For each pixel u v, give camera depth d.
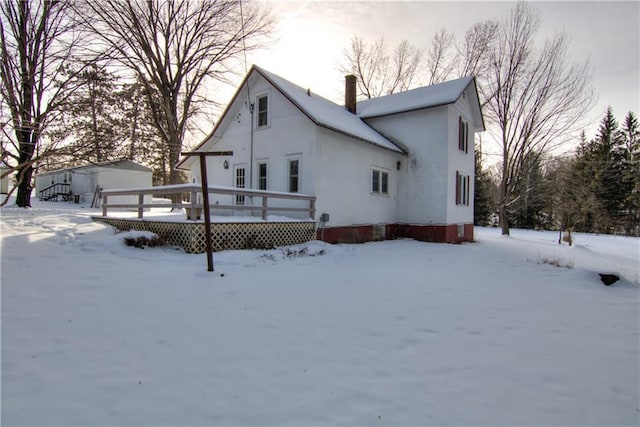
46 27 13.07
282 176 11.45
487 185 35.06
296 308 4.35
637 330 4.00
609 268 9.51
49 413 2.06
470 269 7.93
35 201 21.80
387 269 7.35
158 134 19.30
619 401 2.48
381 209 13.70
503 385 2.66
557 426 2.16
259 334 3.46
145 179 25.17
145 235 7.67
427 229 14.09
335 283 5.78
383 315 4.25
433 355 3.17
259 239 8.76
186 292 4.70
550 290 6.06
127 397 2.28
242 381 2.55
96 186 22.11
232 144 13.30
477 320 4.22
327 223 11.00
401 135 14.91
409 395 2.46
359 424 2.10
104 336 3.19
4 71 11.30
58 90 13.05
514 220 35.38
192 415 2.12
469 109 16.38
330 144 11.12
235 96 12.68
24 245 6.31
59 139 13.27
